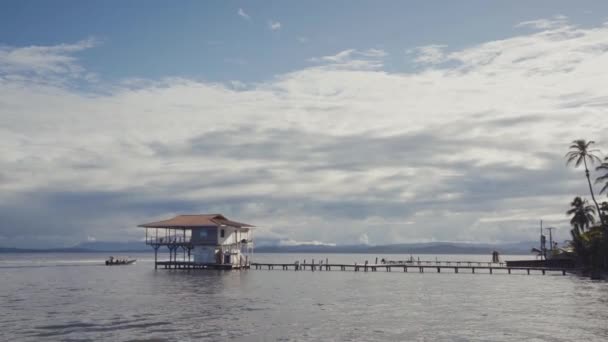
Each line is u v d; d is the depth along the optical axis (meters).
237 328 35.47
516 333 34.00
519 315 41.41
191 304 47.59
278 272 99.81
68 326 35.81
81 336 32.53
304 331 34.59
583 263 95.31
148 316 40.28
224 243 98.56
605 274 84.44
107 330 34.47
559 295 55.62
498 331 34.72
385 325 36.94
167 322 37.59
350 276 90.56
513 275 91.38
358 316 40.94
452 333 34.06
